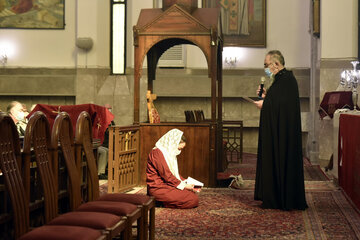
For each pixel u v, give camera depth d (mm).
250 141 16172
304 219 5879
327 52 11922
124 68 15531
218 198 7352
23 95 16016
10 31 15898
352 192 6715
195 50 15711
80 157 4570
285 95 6609
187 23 8625
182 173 8477
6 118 3281
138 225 4121
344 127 7430
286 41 15633
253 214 6184
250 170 11117
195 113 10938
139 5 15219
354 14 11789
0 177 3627
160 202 6660
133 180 8336
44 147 3943
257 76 15609
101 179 9742
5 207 3602
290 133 6539
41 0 15883
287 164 6488
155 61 9914
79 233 2955
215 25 8570
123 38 15586
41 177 3752
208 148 8414
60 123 4137
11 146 3434
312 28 13812
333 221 5766
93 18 15086
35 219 4266
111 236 3248
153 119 8766
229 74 15727
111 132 7652
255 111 15852
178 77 15609
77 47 15094
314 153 13180
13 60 15898
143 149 8570
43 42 15883
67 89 15727
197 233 5156
